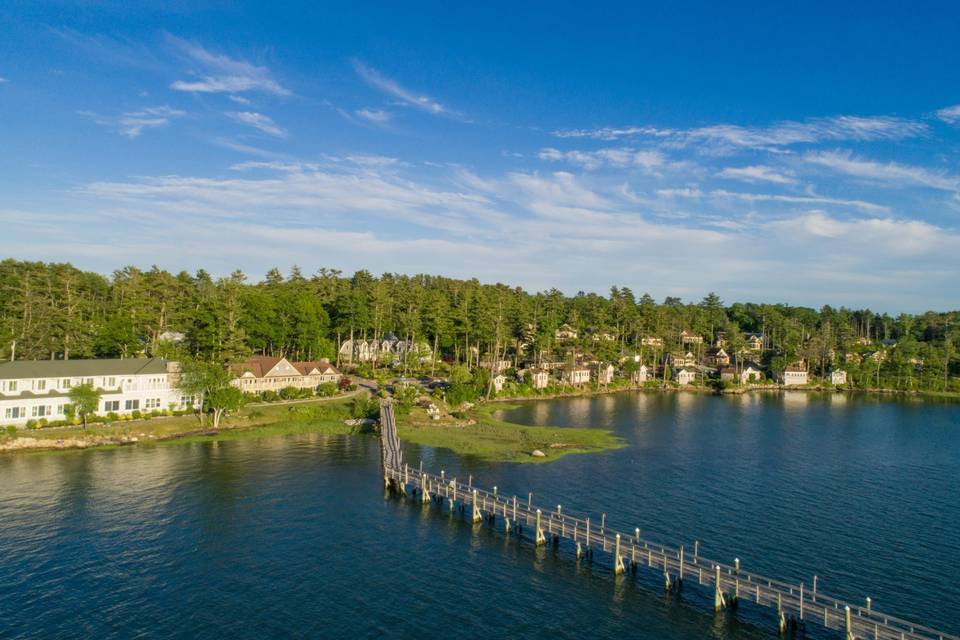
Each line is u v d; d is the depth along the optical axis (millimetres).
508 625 38438
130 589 42156
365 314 155375
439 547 50594
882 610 40469
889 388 181625
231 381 105312
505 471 73750
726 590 40906
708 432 104000
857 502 63781
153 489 63594
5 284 131750
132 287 139500
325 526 54625
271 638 36469
